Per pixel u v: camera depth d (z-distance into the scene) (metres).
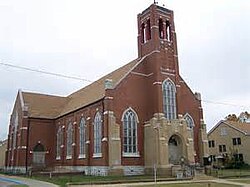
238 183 36.75
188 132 51.94
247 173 51.75
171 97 53.56
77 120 59.16
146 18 56.94
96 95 56.28
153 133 49.44
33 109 69.88
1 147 88.88
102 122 49.91
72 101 71.00
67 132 63.25
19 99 72.06
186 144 50.84
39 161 66.44
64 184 35.25
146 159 50.16
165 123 49.75
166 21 56.78
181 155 50.97
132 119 51.03
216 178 43.88
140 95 52.69
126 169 48.41
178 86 54.72
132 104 51.47
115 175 46.12
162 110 50.94
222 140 81.94
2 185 35.88
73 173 51.28
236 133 79.06
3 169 74.69
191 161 50.31
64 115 64.88
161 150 47.81
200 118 57.88
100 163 48.88
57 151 66.69
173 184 35.47
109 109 48.78
